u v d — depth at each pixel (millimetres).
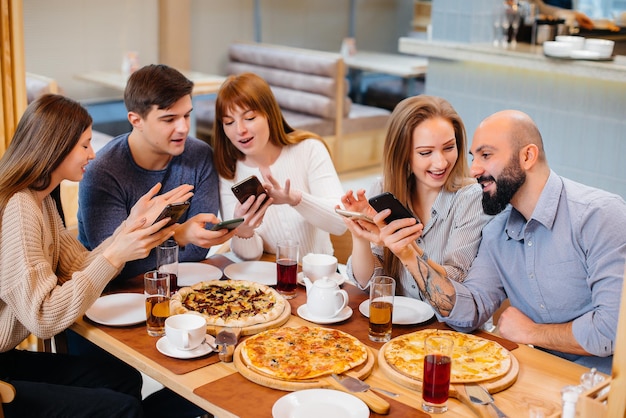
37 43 6234
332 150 6121
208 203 2654
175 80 2408
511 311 2049
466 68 4711
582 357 1997
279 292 2266
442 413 1630
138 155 2549
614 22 4914
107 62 6660
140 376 2381
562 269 2008
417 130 2123
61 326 2012
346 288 2346
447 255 2188
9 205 2066
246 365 1804
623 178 4105
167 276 1999
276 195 2512
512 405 1659
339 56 6012
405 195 2240
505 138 1937
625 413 1358
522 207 2023
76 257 2289
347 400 1639
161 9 6816
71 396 2053
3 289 2021
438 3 4805
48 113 2094
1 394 1848
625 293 1335
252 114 2566
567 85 4230
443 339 1639
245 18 7492
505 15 4684
